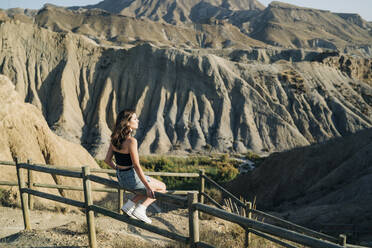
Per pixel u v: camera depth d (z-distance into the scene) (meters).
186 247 4.50
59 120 81.38
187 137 82.25
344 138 33.19
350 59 119.00
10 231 5.93
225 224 7.53
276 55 143.62
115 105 90.00
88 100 91.06
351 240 13.34
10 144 11.40
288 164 32.19
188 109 87.75
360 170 26.92
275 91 95.38
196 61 94.50
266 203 28.48
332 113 92.12
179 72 93.75
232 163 62.09
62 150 13.34
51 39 99.31
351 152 30.20
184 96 90.12
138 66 95.56
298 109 91.62
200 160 62.00
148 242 5.30
